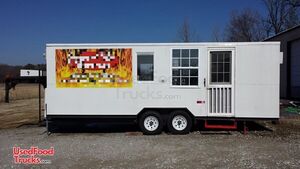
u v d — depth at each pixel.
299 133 9.27
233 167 6.02
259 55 9.05
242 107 9.12
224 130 9.78
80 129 10.55
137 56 9.34
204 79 9.16
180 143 8.10
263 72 9.05
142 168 6.06
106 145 8.03
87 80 9.43
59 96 9.49
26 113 16.94
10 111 18.20
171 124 9.30
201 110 9.21
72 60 9.45
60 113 9.51
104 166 6.23
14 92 33.12
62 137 9.25
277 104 9.02
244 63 9.09
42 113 16.78
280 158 6.60
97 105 9.43
